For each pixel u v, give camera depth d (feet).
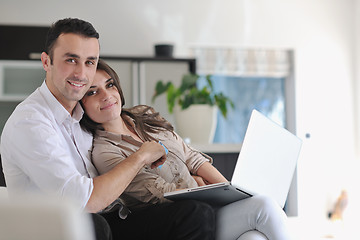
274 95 23.99
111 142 6.97
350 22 23.76
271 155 6.88
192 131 12.07
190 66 20.20
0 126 19.10
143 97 19.76
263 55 23.24
